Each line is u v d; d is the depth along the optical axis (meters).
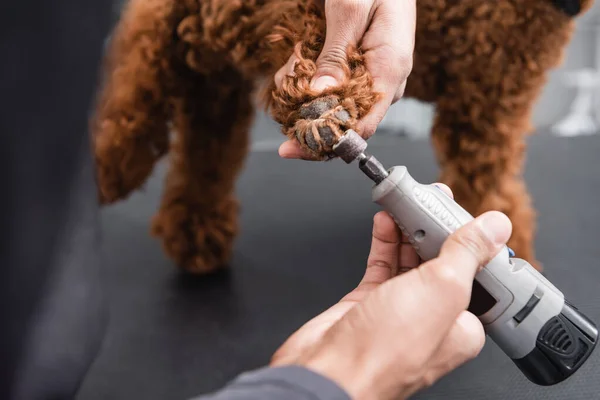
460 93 1.01
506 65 0.97
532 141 1.97
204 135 1.22
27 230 0.37
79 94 0.39
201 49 1.01
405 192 0.54
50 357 0.39
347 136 0.52
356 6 0.58
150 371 0.98
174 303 1.16
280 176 1.75
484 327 0.58
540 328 0.56
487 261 0.49
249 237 1.41
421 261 0.63
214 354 1.02
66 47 0.38
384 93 0.58
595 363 0.93
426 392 0.90
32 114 0.37
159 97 1.08
